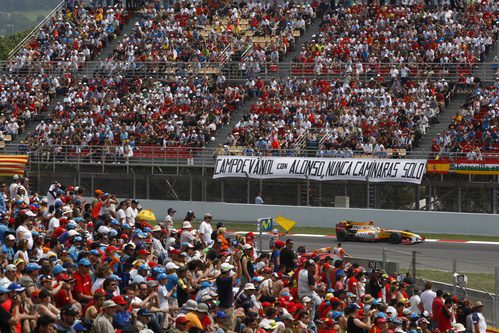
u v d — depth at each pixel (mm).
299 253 94688
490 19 194500
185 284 69688
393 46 189750
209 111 180000
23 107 188625
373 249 132375
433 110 171500
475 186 156000
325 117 172500
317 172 161125
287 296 74812
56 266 64438
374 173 158250
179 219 164500
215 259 80625
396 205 160375
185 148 171250
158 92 187250
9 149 179625
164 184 173000
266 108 177375
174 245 87125
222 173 165875
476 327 85062
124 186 174500
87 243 75188
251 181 168125
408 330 79750
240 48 199500
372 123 170375
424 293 88625
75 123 181250
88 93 189750
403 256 118750
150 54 199750
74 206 95812
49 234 85875
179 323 57406
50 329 53094
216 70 194875
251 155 166750
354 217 155250
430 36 189125
